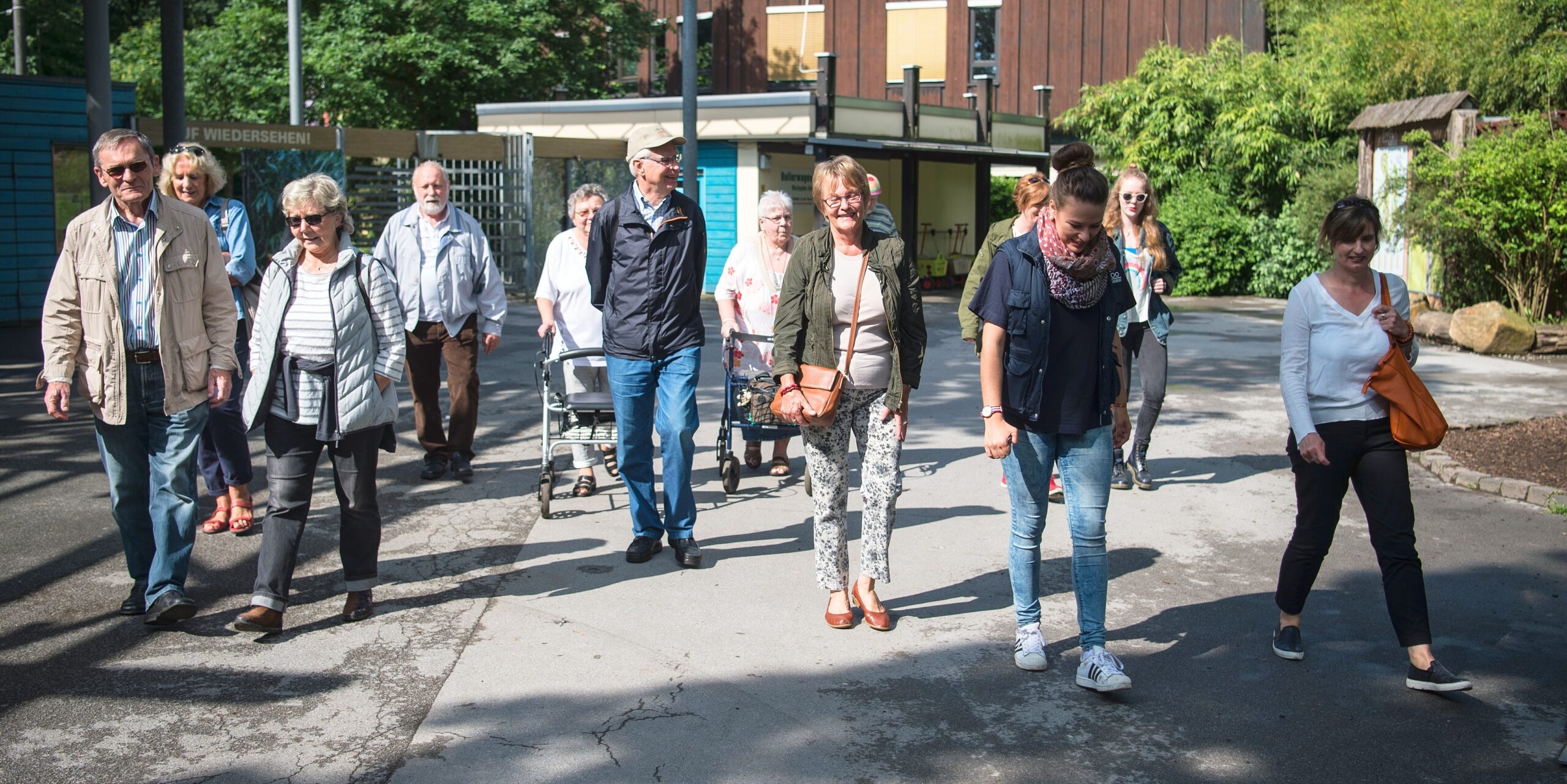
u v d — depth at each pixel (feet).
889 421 16.44
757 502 23.57
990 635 16.56
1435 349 46.09
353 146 59.98
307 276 16.43
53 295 16.29
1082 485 14.70
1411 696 14.62
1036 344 14.37
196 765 12.72
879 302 16.20
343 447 16.65
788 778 12.48
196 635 16.47
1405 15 68.03
